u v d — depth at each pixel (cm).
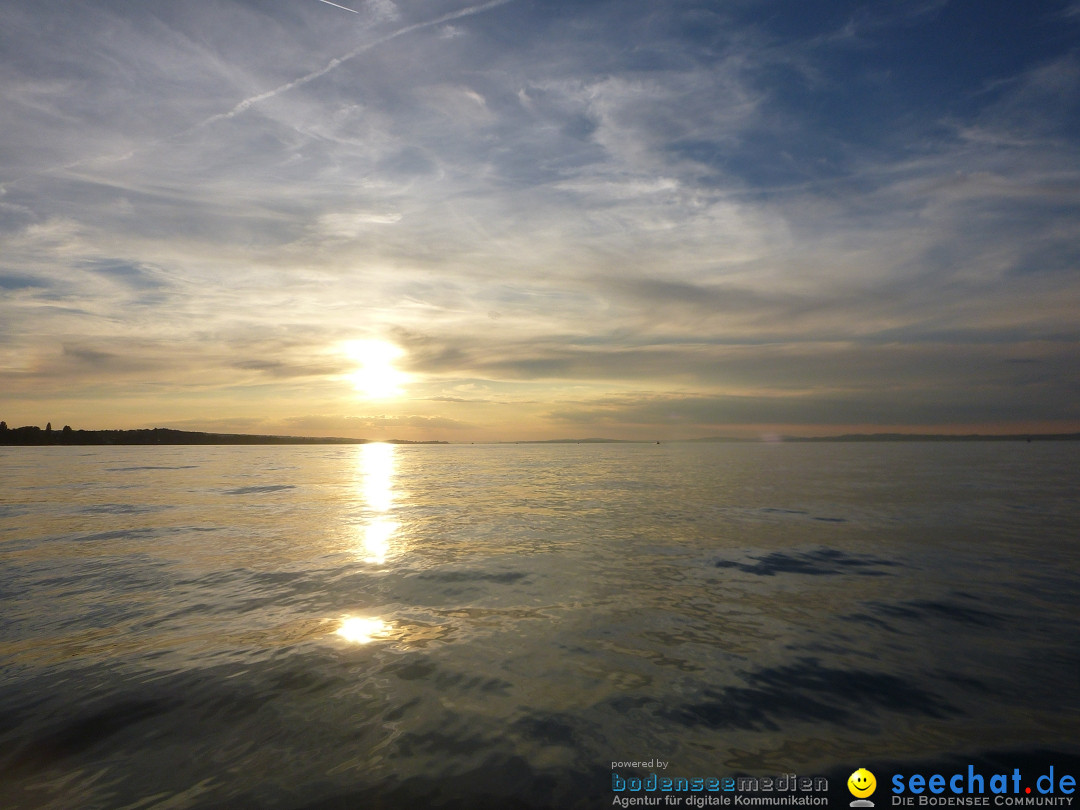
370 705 646
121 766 533
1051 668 732
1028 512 2136
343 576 1248
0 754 555
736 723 602
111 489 3491
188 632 896
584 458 8788
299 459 9150
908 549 1474
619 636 861
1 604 1052
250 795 486
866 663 752
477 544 1606
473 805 470
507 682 703
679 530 1795
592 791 489
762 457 8244
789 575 1218
